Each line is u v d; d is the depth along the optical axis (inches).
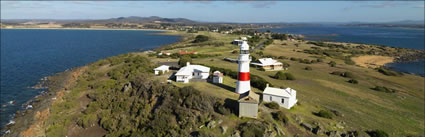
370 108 2148.1
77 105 2225.6
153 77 2544.3
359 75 3511.3
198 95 1792.6
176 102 1803.6
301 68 3784.5
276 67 3558.1
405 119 1972.2
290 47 6609.3
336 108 2057.1
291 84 2736.2
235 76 2586.1
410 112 2146.9
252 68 3526.1
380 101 2370.8
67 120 1910.7
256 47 6279.5
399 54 6003.9
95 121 1923.0
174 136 1529.3
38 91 2891.2
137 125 1798.7
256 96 1676.9
